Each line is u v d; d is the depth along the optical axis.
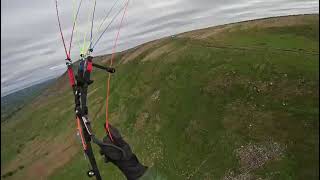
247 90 61.59
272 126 53.28
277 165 48.12
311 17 102.38
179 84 75.62
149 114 74.94
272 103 56.88
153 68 91.50
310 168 45.84
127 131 76.44
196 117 63.41
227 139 55.25
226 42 93.88
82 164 82.75
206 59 78.56
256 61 68.25
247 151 51.62
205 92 67.19
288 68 62.62
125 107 85.56
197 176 54.06
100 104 99.62
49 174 91.06
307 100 54.91
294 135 50.66
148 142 68.12
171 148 62.38
